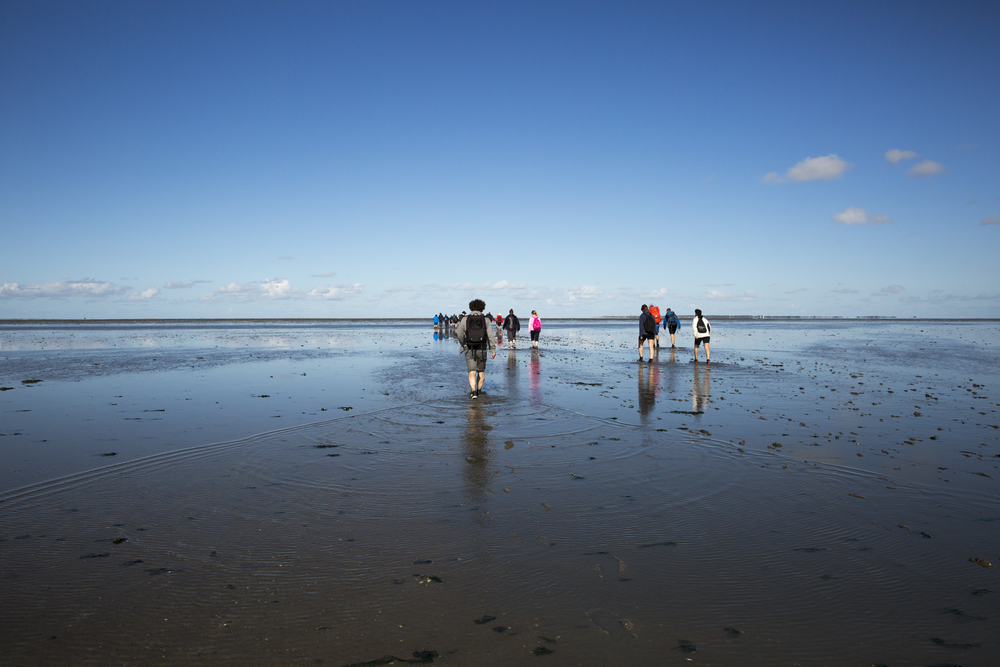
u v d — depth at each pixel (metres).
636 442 8.00
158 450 7.46
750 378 15.96
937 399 12.02
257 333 56.66
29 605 3.50
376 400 11.82
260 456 7.18
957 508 5.29
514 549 4.36
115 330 66.44
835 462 6.91
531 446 7.76
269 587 3.74
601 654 3.02
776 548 4.40
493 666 2.90
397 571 3.97
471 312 12.09
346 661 2.94
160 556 4.22
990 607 3.52
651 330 20.98
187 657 2.98
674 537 4.61
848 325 103.75
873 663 2.96
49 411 10.43
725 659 2.99
